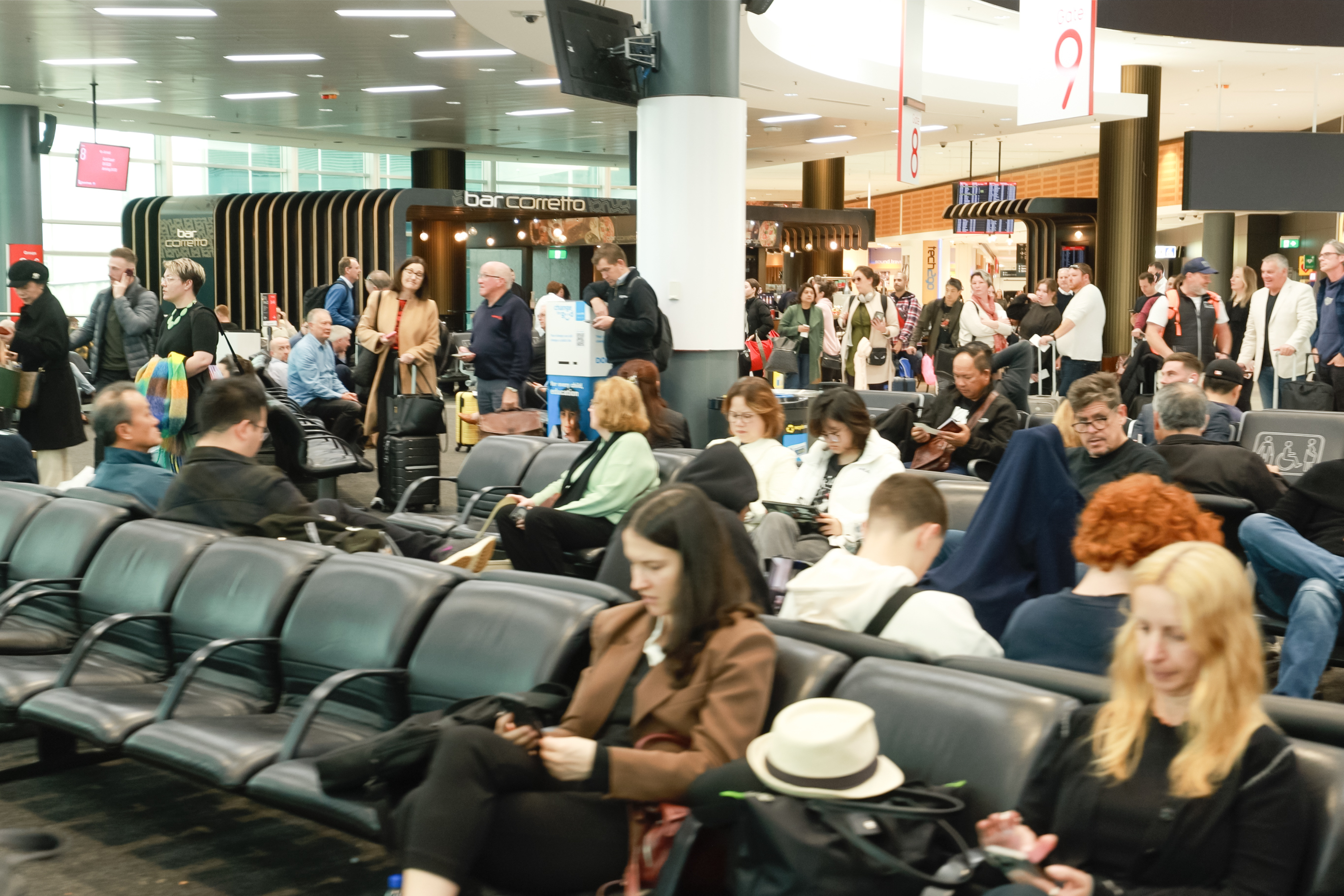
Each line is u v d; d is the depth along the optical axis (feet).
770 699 7.50
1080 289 32.50
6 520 14.07
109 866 9.91
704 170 22.45
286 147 80.33
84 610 12.33
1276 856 5.65
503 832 7.08
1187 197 49.32
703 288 22.76
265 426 13.24
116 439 14.67
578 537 14.87
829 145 66.33
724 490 12.83
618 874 7.28
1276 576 11.77
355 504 26.03
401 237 54.08
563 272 73.36
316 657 10.09
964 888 6.06
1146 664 5.94
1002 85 51.26
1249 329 28.37
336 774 7.58
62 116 64.13
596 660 8.13
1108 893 5.80
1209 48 51.01
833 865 5.90
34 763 12.16
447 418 42.68
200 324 21.11
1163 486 7.67
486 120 65.87
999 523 9.86
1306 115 69.87
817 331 43.47
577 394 24.16
